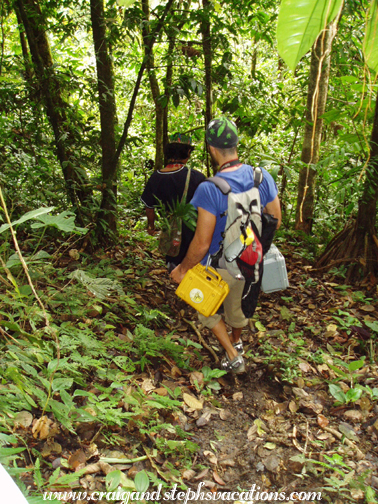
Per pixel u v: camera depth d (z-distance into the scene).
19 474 1.65
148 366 2.68
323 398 2.59
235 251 2.26
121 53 5.16
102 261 3.95
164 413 2.28
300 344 3.04
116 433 2.08
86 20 4.79
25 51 5.28
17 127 4.67
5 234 3.05
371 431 2.32
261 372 2.84
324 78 4.97
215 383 2.63
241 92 4.74
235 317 2.57
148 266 4.27
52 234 4.30
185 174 3.01
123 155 7.50
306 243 5.33
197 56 4.45
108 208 4.45
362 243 4.38
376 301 3.88
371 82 0.97
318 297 3.99
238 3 4.74
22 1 4.00
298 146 6.76
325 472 2.03
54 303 2.82
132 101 4.10
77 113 4.53
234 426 2.35
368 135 4.48
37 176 4.59
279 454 2.13
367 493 1.87
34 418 2.00
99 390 2.30
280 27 0.91
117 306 3.29
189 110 7.21
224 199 2.22
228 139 2.27
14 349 2.18
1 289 2.65
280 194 6.25
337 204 5.72
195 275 2.35
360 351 3.10
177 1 5.07
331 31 0.91
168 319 3.33
